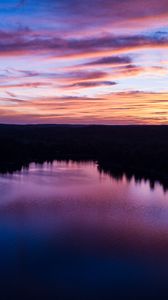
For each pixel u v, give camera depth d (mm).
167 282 23312
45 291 21969
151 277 23906
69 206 44031
